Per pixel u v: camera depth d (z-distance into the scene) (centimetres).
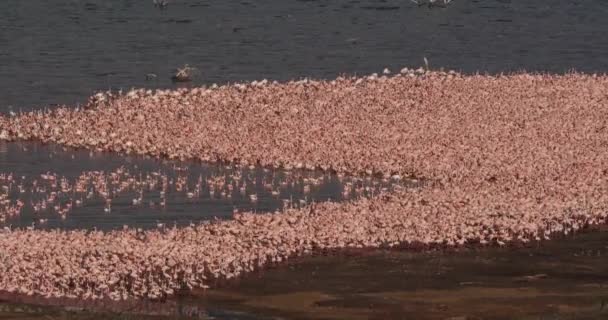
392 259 5366
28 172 7062
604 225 5878
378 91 8794
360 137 7612
